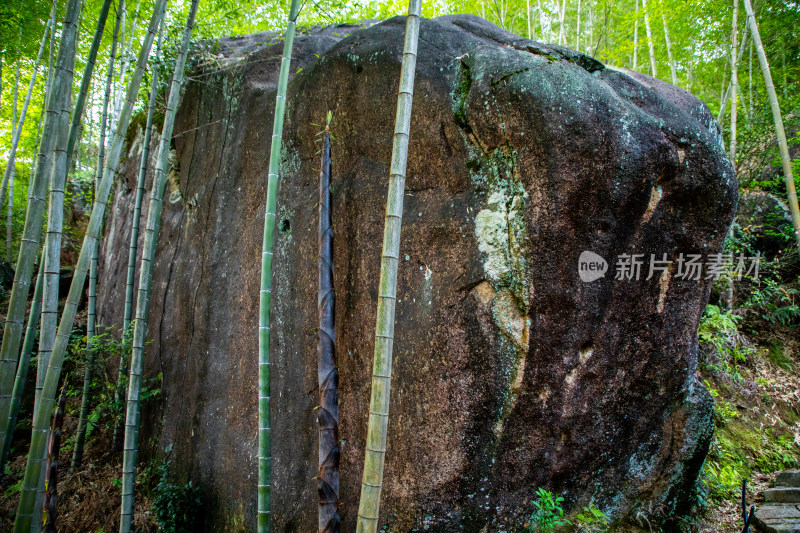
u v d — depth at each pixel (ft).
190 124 17.71
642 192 9.54
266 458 10.34
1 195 26.71
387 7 24.00
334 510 9.29
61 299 26.23
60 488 15.93
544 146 8.68
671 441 11.88
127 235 21.04
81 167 36.60
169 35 17.21
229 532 12.87
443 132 9.96
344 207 11.57
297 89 13.41
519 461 9.61
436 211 9.91
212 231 15.78
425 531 9.13
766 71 18.10
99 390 19.38
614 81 10.59
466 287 9.29
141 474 15.75
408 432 9.52
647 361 10.80
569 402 9.78
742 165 24.70
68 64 9.24
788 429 16.92
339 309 11.23
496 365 9.12
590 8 35.06
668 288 10.79
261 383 10.48
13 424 10.77
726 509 13.41
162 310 17.37
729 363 19.02
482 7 34.04
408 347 9.74
